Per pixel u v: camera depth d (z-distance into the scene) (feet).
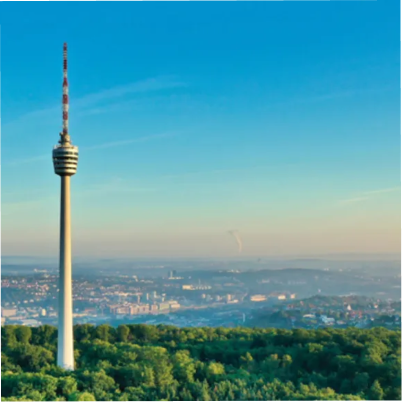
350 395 497.05
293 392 512.22
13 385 573.33
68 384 562.66
